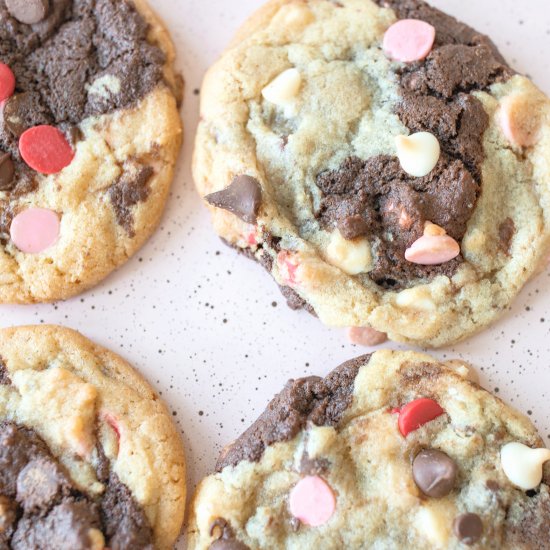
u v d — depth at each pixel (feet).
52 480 1.00
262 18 1.11
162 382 1.07
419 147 1.03
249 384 1.07
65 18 1.10
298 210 1.05
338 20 1.10
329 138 1.06
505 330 1.07
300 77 1.07
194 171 1.09
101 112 1.08
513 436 1.02
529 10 1.13
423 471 0.99
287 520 1.00
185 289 1.09
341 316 1.04
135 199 1.08
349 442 1.01
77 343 1.06
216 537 1.00
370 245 1.04
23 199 1.07
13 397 1.03
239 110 1.07
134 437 1.02
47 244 1.07
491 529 0.99
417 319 1.04
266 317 1.08
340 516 1.00
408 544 0.99
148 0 1.15
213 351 1.08
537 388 1.06
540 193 1.05
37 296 1.07
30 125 1.07
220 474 1.02
